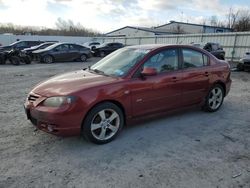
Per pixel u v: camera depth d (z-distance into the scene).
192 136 4.15
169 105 4.50
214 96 5.41
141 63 4.11
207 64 5.15
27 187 2.74
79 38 36.50
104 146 3.75
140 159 3.37
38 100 3.60
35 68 14.00
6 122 4.70
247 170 3.12
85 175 2.98
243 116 5.25
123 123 4.04
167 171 3.07
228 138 4.10
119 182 2.84
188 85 4.70
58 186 2.76
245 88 8.52
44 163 3.24
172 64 4.52
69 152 3.54
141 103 4.09
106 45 23.73
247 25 44.75
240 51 21.16
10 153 3.48
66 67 14.64
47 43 19.81
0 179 2.88
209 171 3.08
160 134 4.21
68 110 3.38
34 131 4.25
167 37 26.72
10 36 31.14
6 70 12.96
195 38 24.38
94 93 3.57
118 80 3.86
